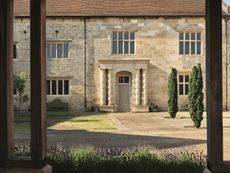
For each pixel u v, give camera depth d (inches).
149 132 668.1
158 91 1224.2
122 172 301.3
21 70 1215.6
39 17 243.0
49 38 1225.4
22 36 1216.2
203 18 1233.4
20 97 1060.5
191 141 542.6
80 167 305.0
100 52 1230.9
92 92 1223.5
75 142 535.5
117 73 1218.0
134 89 1208.2
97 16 1225.4
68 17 1224.8
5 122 246.4
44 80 249.8
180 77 1233.4
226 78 1229.1
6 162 242.5
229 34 1233.4
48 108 1203.2
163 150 432.8
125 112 1192.8
